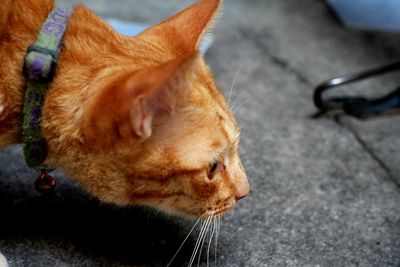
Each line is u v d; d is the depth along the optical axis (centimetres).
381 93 64
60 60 35
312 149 53
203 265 39
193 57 30
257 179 48
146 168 33
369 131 57
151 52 36
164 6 77
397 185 49
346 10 79
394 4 75
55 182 42
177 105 32
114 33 37
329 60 70
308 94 62
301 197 47
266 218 44
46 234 40
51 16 35
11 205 42
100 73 34
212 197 36
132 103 30
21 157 47
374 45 75
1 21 35
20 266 37
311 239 42
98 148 33
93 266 38
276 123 56
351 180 49
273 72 65
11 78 34
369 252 42
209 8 38
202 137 34
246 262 40
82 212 42
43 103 34
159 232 41
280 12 81
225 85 61
